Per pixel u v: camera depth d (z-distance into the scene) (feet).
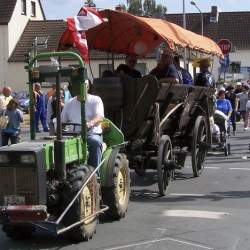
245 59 188.55
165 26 35.50
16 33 159.53
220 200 31.76
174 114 36.88
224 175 40.63
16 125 45.85
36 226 23.22
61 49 34.32
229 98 75.31
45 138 24.17
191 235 24.40
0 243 23.62
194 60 43.75
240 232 24.82
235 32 191.31
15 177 21.98
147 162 33.19
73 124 25.27
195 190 34.86
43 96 81.05
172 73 34.88
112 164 26.25
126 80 32.35
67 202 22.65
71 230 23.00
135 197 32.76
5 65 156.66
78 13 32.32
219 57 47.34
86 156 24.53
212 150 52.26
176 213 28.55
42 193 21.91
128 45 38.91
